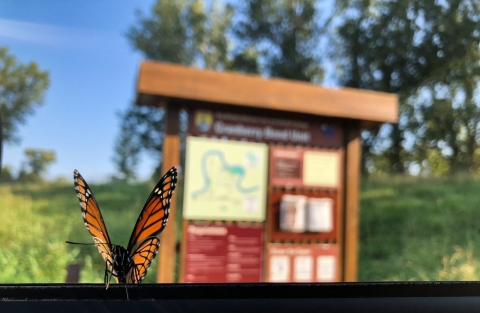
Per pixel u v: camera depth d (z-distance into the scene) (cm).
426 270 486
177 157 318
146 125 1036
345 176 366
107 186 713
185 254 319
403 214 633
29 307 99
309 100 337
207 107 331
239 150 339
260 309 107
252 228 339
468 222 585
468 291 117
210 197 329
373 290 114
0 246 453
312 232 355
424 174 713
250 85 323
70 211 601
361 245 570
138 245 125
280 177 349
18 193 672
